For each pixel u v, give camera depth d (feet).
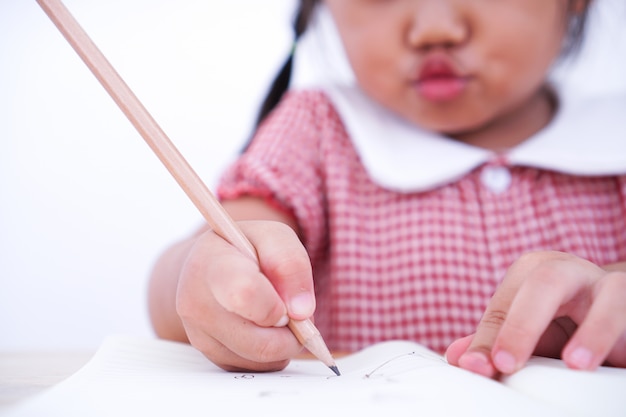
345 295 2.27
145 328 4.97
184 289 1.17
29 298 4.93
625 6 3.15
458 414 0.75
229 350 1.14
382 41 2.04
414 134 2.36
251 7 5.20
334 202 2.33
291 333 1.12
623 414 0.80
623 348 0.99
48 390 0.90
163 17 5.19
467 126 2.15
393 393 0.83
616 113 2.37
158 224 5.01
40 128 5.08
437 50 1.97
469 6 1.94
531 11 1.99
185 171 1.15
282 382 0.98
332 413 0.76
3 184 5.00
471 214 2.27
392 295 2.26
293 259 1.13
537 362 0.98
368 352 1.34
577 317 1.04
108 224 5.02
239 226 1.25
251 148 2.38
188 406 0.81
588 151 2.27
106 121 5.08
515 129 2.38
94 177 5.04
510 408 0.77
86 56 1.12
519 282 1.08
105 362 1.15
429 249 2.26
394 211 2.32
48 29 5.18
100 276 4.98
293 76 2.75
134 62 5.13
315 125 2.48
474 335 1.05
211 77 5.14
